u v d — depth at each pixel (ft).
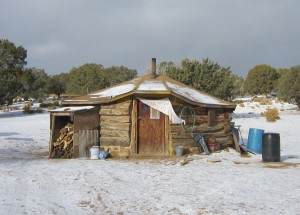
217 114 59.16
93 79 262.06
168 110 54.70
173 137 55.16
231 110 61.16
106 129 55.42
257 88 301.43
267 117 113.29
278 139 49.90
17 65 183.52
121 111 54.70
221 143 58.49
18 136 78.59
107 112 55.36
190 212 25.72
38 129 92.99
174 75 116.88
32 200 28.81
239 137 65.57
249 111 150.41
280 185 34.42
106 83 272.92
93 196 30.25
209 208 26.68
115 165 45.91
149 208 26.81
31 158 52.54
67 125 56.44
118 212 25.86
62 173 40.06
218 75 119.03
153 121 56.03
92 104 56.54
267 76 301.02
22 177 37.50
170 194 30.81
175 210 26.27
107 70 289.94
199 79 116.88
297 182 35.76
